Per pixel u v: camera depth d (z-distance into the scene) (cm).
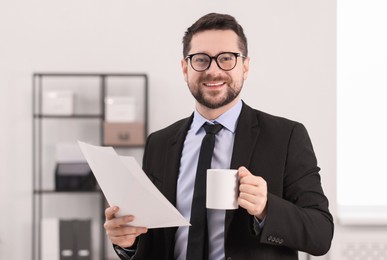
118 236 177
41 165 448
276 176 181
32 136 443
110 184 165
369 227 424
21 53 442
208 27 185
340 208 443
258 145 186
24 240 443
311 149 190
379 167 444
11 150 442
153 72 443
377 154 444
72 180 422
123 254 193
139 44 441
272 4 438
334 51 436
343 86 446
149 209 164
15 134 442
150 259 194
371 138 444
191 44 187
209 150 189
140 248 187
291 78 437
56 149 430
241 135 188
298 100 436
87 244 417
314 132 436
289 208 170
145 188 156
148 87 443
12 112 442
